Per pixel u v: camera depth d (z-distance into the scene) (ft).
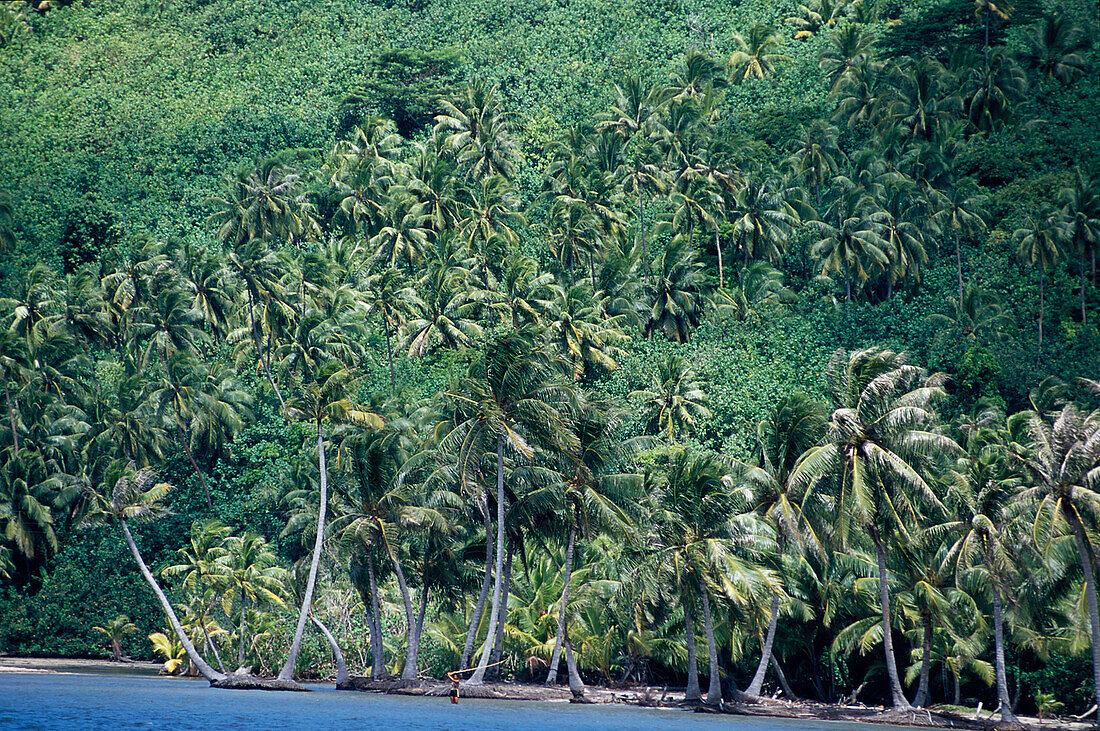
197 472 272.51
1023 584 140.67
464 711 147.23
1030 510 135.54
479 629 179.73
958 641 147.23
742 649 166.61
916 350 271.49
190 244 312.50
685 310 294.46
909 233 293.84
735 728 130.93
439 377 288.30
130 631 246.47
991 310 276.82
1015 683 157.99
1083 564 129.39
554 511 156.56
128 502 173.17
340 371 167.63
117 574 254.68
